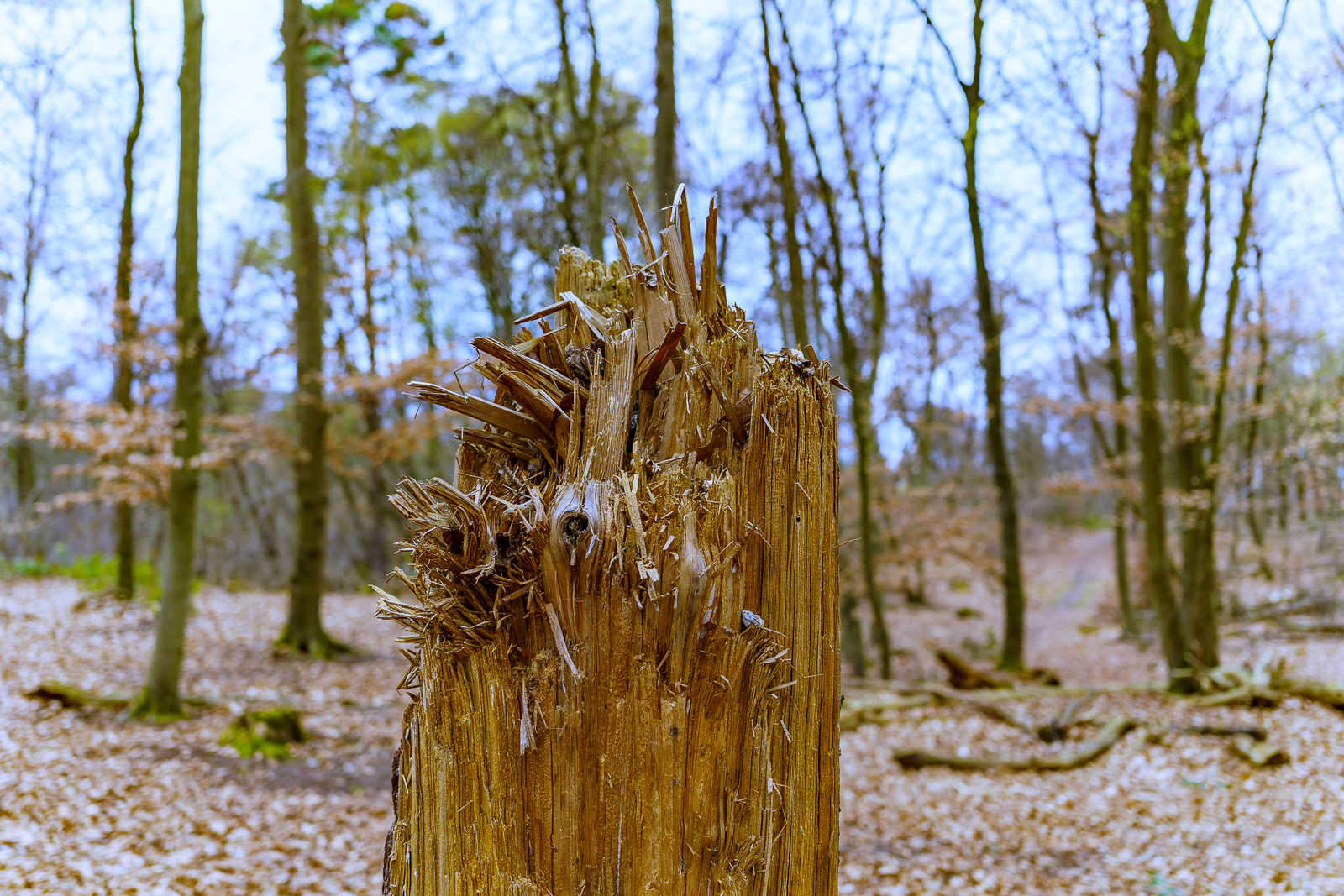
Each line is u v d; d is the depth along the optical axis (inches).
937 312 601.0
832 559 56.5
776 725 52.7
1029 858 176.9
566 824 46.8
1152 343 349.7
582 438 52.1
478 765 48.4
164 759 219.8
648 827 46.7
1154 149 339.9
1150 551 347.3
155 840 164.7
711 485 51.3
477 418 54.1
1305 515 689.0
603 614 47.3
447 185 660.1
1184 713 296.2
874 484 566.3
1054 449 1157.7
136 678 321.7
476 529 50.1
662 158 365.7
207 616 474.3
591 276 61.6
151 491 378.0
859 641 434.0
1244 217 308.7
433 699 50.1
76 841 158.6
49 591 492.1
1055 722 281.0
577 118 451.8
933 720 314.3
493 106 588.4
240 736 237.3
